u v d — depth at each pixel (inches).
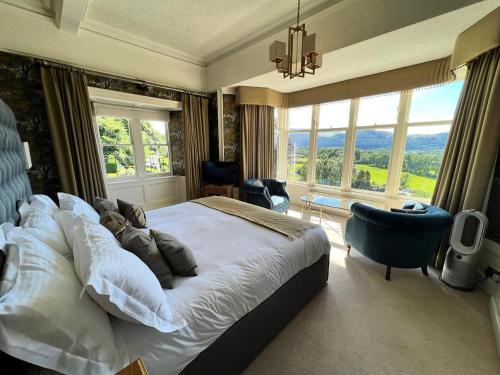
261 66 129.0
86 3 84.8
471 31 77.6
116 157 164.4
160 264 46.0
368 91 133.0
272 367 52.3
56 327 26.8
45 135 108.9
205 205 103.3
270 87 161.6
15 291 27.0
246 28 116.1
